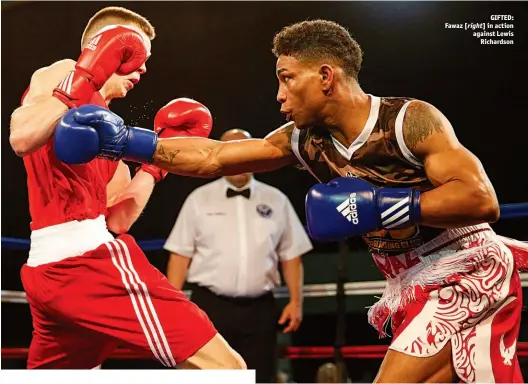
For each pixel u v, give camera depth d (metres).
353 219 1.69
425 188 1.78
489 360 1.71
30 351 2.02
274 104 4.48
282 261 3.13
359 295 3.80
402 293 1.83
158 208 4.34
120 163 2.27
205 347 1.86
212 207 3.04
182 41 4.58
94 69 1.86
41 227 1.91
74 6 4.50
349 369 3.60
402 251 1.83
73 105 1.82
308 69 1.77
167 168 1.91
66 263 1.84
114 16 2.20
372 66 4.33
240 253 2.96
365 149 1.78
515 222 3.63
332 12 4.43
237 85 4.54
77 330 1.92
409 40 4.29
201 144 1.94
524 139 3.97
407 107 1.74
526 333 3.07
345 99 1.77
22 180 4.35
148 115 4.57
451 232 1.79
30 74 4.48
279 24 4.51
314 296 3.69
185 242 3.05
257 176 4.30
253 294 2.96
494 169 3.99
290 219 3.14
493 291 1.73
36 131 1.78
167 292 1.87
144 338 1.83
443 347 1.70
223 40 4.57
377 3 4.36
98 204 1.95
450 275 1.75
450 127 1.72
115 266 1.85
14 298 3.49
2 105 4.42
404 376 1.68
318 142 1.87
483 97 4.10
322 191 1.74
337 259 3.97
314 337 3.82
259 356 2.93
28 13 4.50
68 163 1.77
